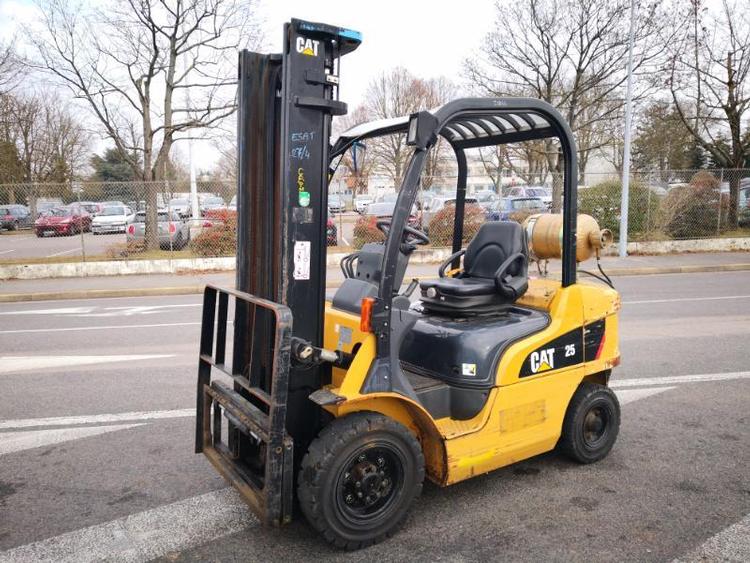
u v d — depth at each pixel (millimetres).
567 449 4137
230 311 9695
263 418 3139
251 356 3383
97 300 12117
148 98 17562
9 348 7754
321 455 2963
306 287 3258
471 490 3840
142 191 16203
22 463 4289
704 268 14820
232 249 15711
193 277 14352
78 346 7812
